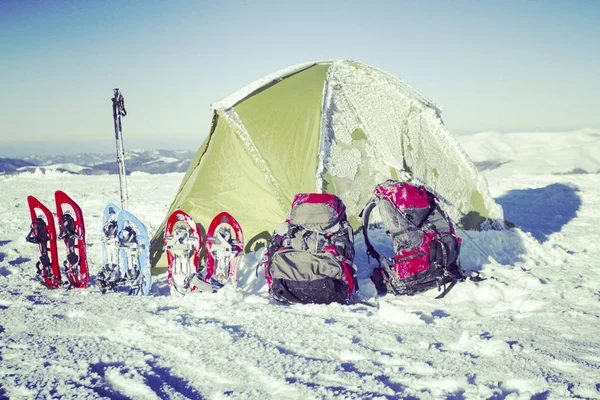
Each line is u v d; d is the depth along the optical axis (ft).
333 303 14.29
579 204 37.04
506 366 9.80
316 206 15.79
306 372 9.47
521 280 16.63
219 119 21.21
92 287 16.84
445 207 21.97
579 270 18.65
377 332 11.90
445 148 23.58
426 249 15.83
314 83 21.65
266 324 12.42
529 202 38.96
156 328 12.00
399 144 21.93
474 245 20.45
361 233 20.59
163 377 9.36
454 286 16.02
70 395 8.53
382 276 16.28
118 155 19.33
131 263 16.53
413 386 8.96
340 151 20.52
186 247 16.37
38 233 16.58
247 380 9.20
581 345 11.04
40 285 17.04
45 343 10.99
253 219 19.70
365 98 22.43
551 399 8.41
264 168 19.71
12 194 48.16
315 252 14.90
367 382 9.02
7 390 8.71
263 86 21.70
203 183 20.77
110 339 11.36
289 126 20.47
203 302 14.33
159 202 42.22
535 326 12.44
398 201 16.31
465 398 8.46
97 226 29.78
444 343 11.24
